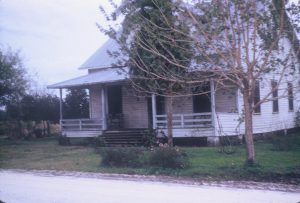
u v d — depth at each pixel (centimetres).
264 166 1316
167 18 1459
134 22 1599
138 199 977
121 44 1680
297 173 1179
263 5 1321
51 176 1420
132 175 1355
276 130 2664
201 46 1339
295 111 3022
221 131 2020
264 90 2448
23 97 3581
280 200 917
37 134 3525
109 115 2595
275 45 1331
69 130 2647
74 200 999
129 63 1738
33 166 1686
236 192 1016
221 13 1306
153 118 2227
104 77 2495
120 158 1534
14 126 3375
